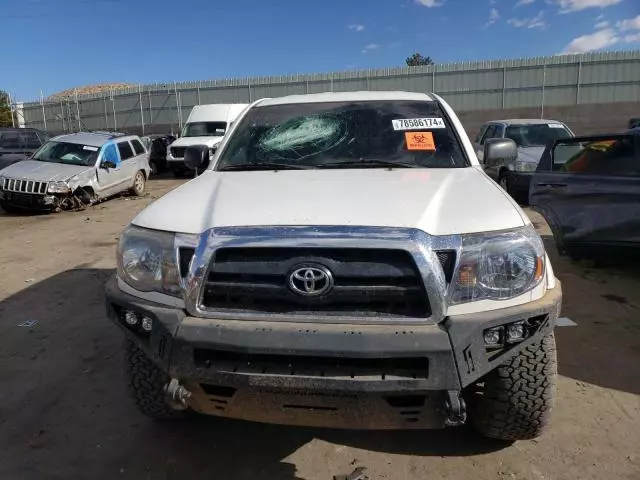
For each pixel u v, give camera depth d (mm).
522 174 9617
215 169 3420
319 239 2123
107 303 2525
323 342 2057
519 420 2535
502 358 2188
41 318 4777
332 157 3357
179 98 34156
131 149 13734
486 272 2162
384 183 2754
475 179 2895
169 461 2764
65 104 38000
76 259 6977
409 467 2666
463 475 2594
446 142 3416
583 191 5656
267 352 2092
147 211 2652
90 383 3578
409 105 3775
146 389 2781
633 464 2643
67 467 2725
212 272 2227
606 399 3246
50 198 10648
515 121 11586
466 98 30062
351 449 2828
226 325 2148
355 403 2131
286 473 2650
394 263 2113
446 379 2053
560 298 2336
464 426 2992
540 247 2307
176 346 2195
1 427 3086
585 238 5688
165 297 2301
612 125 28562
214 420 3127
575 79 28562
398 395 2104
